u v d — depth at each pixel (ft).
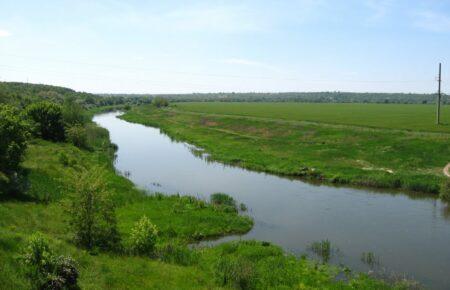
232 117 348.18
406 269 77.15
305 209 117.08
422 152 176.45
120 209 107.65
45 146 170.19
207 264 75.20
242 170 175.01
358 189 142.20
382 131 221.46
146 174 163.53
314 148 205.46
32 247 55.93
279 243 90.68
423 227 101.81
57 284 52.16
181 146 247.50
